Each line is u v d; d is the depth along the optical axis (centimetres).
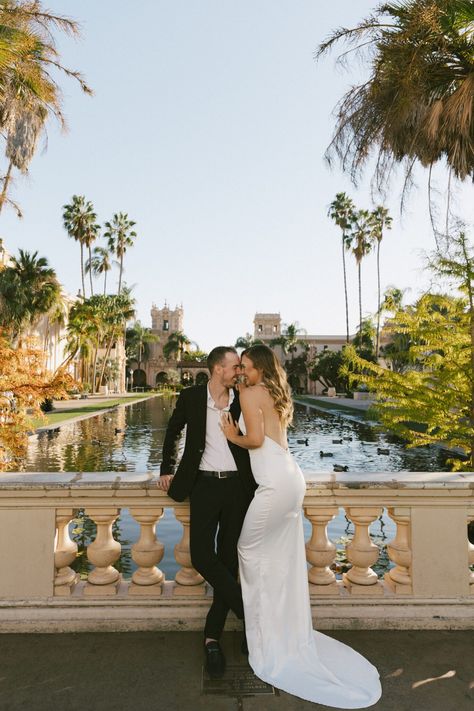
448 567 316
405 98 942
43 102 1153
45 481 306
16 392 973
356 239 5381
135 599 309
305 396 6850
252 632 264
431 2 861
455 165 1003
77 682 251
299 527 276
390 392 950
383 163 1045
